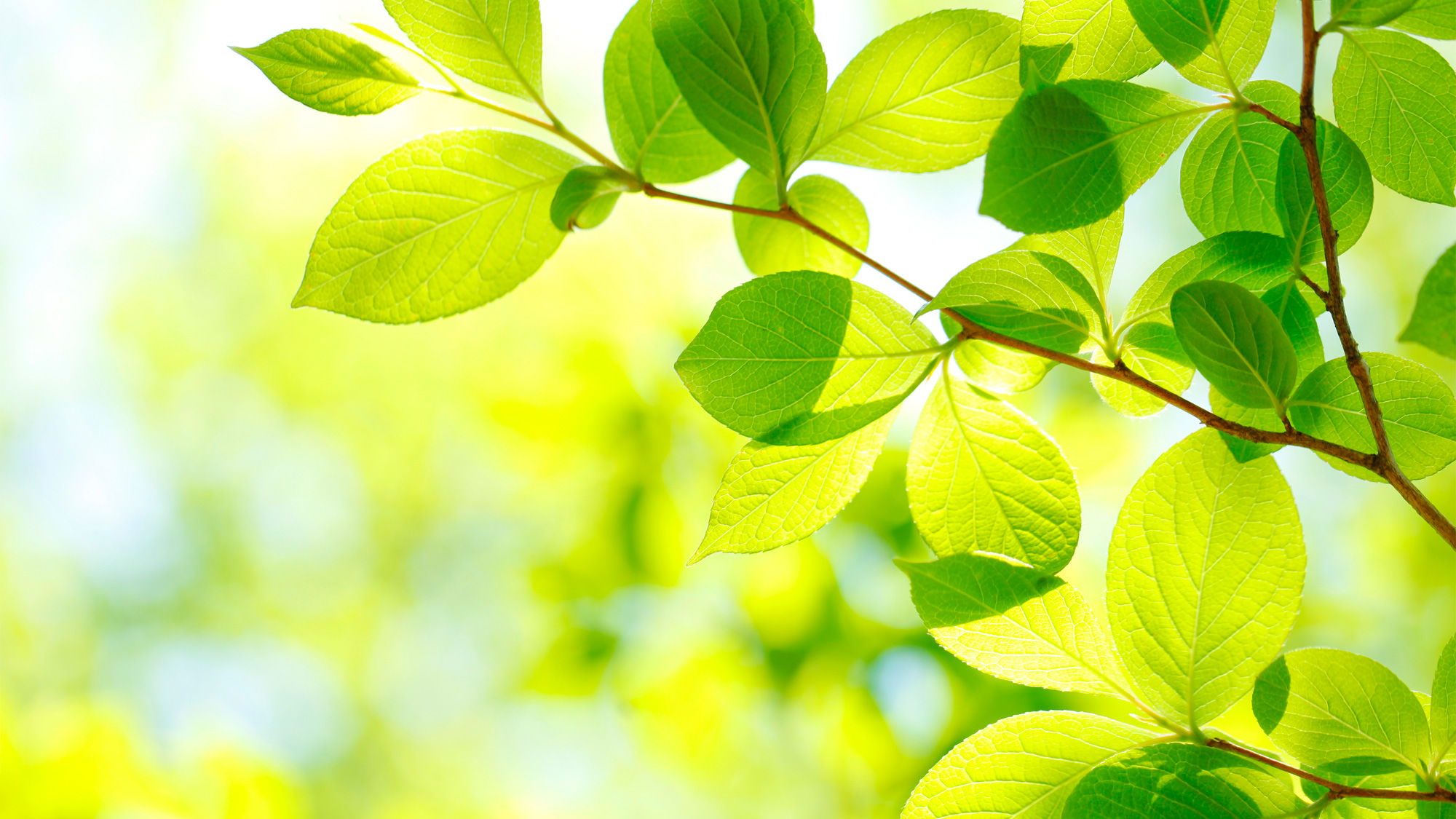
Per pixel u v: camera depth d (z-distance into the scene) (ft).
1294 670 2.98
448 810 12.11
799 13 3.02
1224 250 3.01
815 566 3.86
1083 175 2.99
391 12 3.07
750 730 4.37
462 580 12.46
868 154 3.10
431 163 3.11
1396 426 2.98
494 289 3.14
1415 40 3.00
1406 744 2.97
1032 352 3.01
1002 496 3.09
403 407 14.07
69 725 4.06
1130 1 3.00
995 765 3.02
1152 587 3.00
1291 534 2.98
